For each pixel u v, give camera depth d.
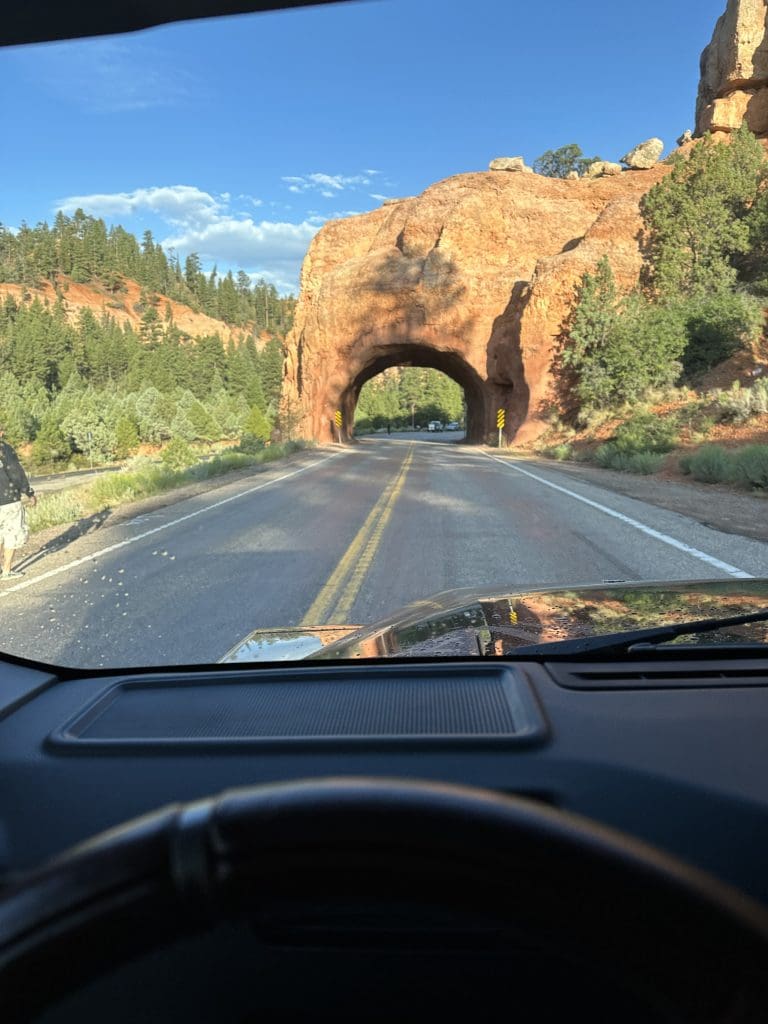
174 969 1.08
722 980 0.53
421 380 138.50
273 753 1.63
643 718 1.76
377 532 10.45
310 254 66.94
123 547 9.78
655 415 30.14
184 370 158.25
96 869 0.51
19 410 82.38
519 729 1.67
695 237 39.91
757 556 8.07
